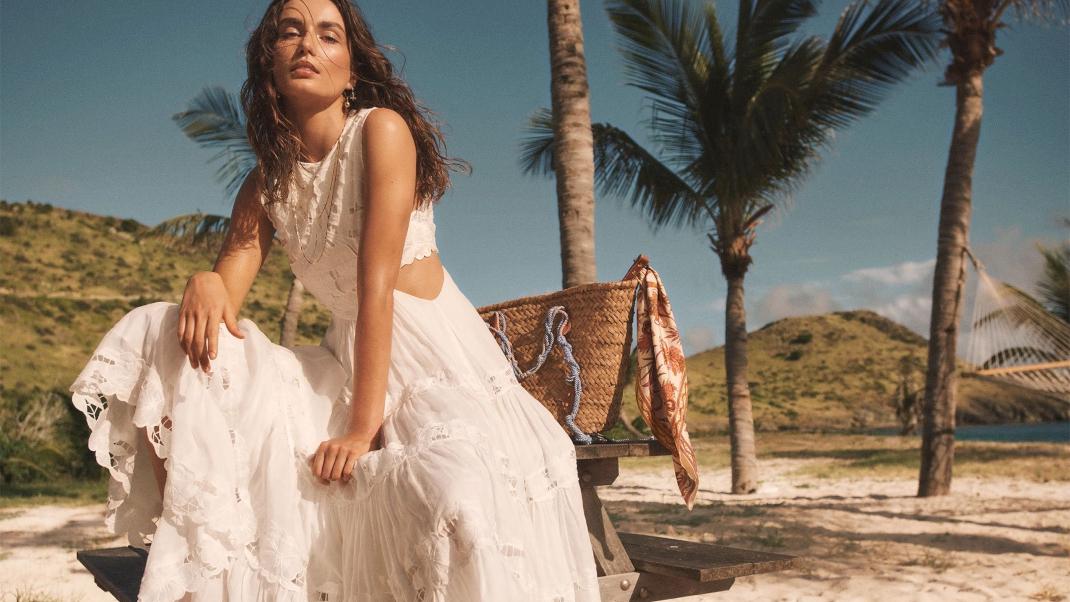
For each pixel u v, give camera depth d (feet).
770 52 39.29
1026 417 232.12
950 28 34.24
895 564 18.47
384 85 7.04
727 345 42.39
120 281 245.86
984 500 32.37
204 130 40.37
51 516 31.14
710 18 39.24
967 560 18.85
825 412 230.07
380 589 5.73
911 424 105.19
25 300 199.11
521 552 5.45
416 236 6.77
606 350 8.28
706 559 7.52
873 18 35.88
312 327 199.72
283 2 6.66
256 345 6.08
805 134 39.78
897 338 295.07
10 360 157.48
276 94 6.68
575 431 8.25
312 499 5.91
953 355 34.83
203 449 5.46
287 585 5.40
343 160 6.52
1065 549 20.49
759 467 60.34
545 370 8.62
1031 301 26.55
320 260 6.70
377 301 6.16
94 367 5.67
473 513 5.15
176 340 5.77
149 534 6.19
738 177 38.55
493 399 6.44
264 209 7.08
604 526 7.63
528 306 8.95
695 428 189.37
